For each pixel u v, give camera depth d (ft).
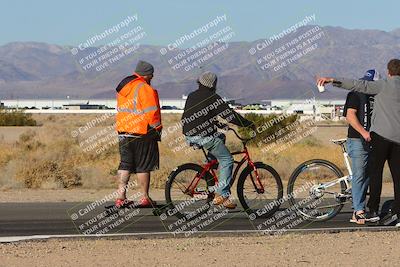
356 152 47.47
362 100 46.83
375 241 41.63
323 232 45.19
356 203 47.91
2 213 53.06
